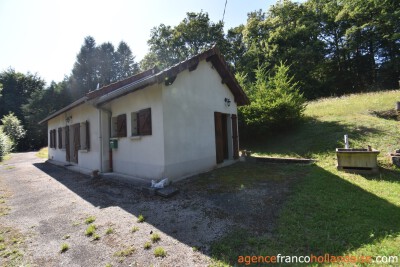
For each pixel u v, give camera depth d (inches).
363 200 160.6
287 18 1048.2
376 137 322.7
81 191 236.2
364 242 107.6
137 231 138.1
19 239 137.1
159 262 105.5
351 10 893.2
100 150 305.3
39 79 1663.4
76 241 131.3
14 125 1111.6
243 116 447.2
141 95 256.7
